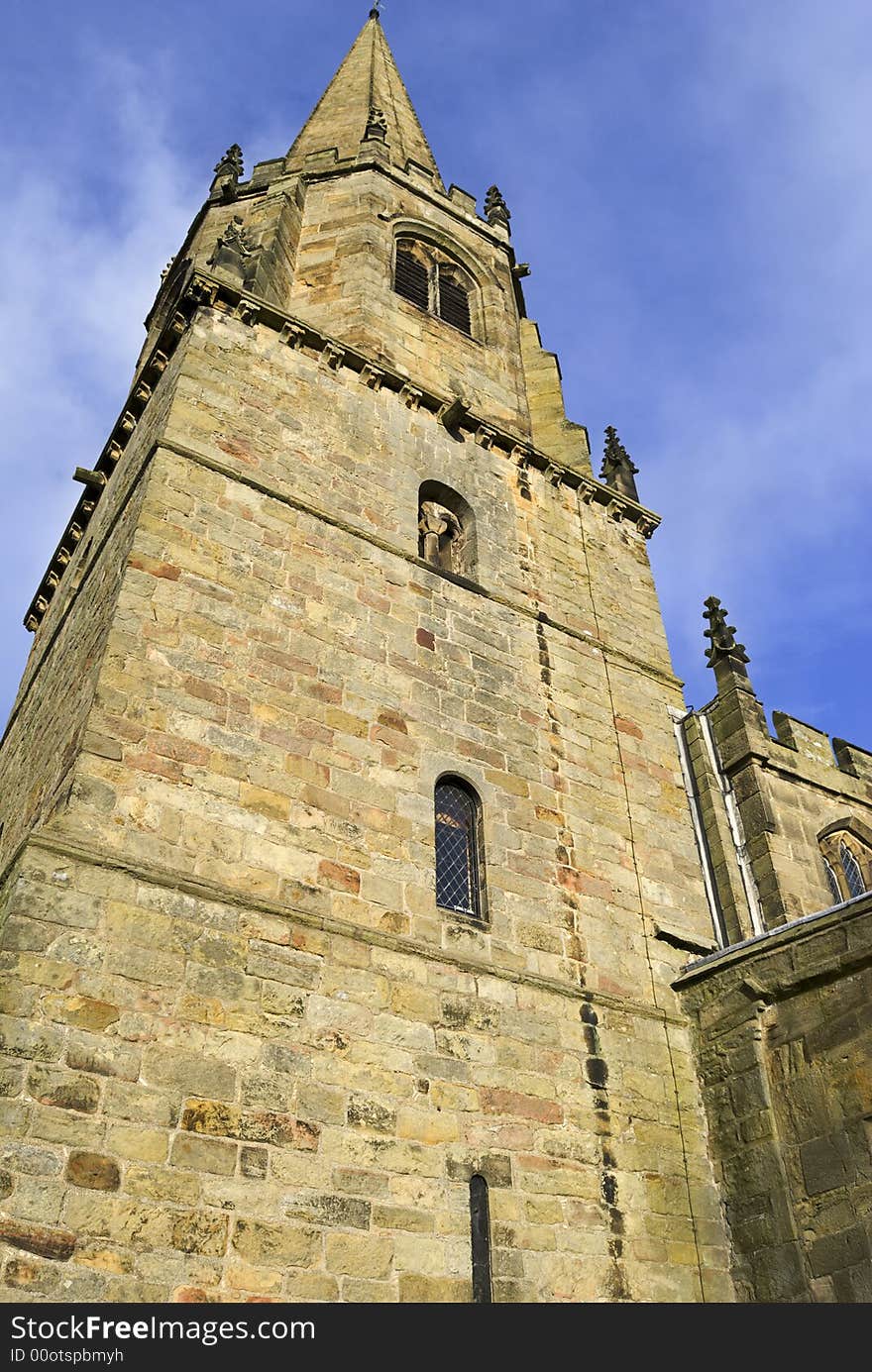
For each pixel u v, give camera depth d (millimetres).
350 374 21203
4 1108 10195
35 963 11117
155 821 13000
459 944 14781
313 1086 12297
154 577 15188
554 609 20719
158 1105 11109
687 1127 15242
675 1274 13750
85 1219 10102
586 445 24922
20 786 18266
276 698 15172
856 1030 14164
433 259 28125
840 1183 13516
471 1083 13617
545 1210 13242
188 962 12188
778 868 20391
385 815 15195
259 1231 11039
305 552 17297
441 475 21062
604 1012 15609
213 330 19625
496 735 17594
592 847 17531
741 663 24578
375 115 31328
